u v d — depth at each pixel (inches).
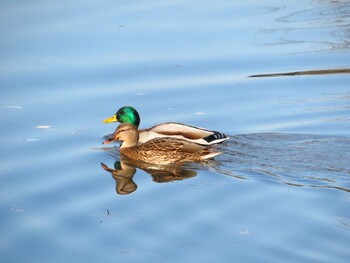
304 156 592.1
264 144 616.1
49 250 472.4
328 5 868.0
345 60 744.3
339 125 640.4
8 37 788.0
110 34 796.0
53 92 700.0
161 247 470.0
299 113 663.8
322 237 471.2
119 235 486.3
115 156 628.1
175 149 617.3
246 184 551.2
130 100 689.0
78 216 514.0
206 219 501.7
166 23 820.0
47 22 819.4
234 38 789.9
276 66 739.4
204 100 691.4
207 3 875.4
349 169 565.9
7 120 654.5
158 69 735.7
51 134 636.7
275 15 845.2
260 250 460.4
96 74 727.1
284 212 505.0
